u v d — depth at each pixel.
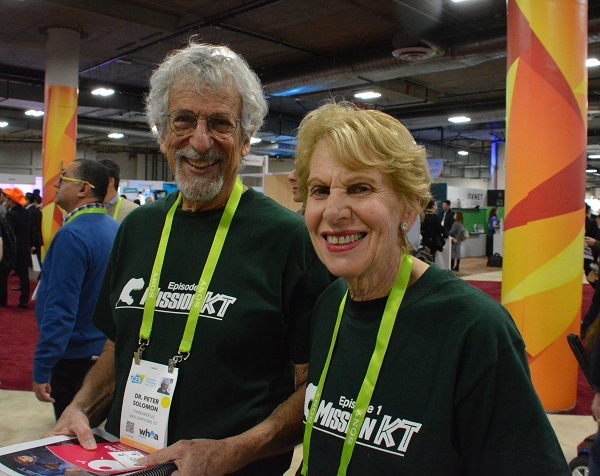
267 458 1.28
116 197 3.38
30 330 5.96
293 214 1.32
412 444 0.86
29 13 7.54
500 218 16.16
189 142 1.23
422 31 7.92
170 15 7.73
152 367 1.22
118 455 1.12
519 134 3.61
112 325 1.46
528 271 3.60
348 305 1.02
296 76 9.83
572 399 3.76
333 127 0.92
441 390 0.86
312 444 0.98
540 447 0.83
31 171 19.98
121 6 7.29
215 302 1.21
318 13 7.54
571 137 3.53
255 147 17.28
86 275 2.19
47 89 8.23
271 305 1.22
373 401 0.91
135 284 1.33
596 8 6.74
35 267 9.84
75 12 7.45
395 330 0.93
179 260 1.29
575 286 3.63
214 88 1.22
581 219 3.62
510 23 3.68
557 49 3.48
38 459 1.05
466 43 7.79
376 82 10.61
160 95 1.27
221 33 8.39
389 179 0.92
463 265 13.88
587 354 2.13
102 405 1.42
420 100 12.01
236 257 1.25
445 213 12.26
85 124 14.41
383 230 0.91
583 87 3.59
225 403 1.20
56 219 8.30
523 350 0.89
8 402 3.82
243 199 1.33
